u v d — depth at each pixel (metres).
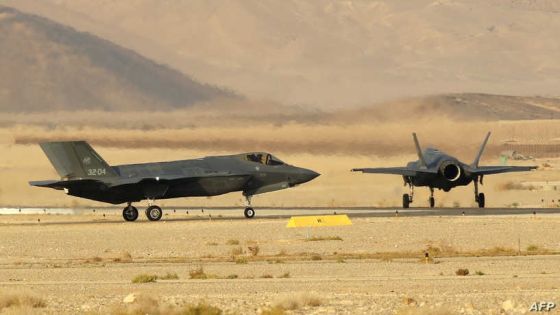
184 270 148.50
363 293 118.25
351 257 160.50
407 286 124.31
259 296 117.56
